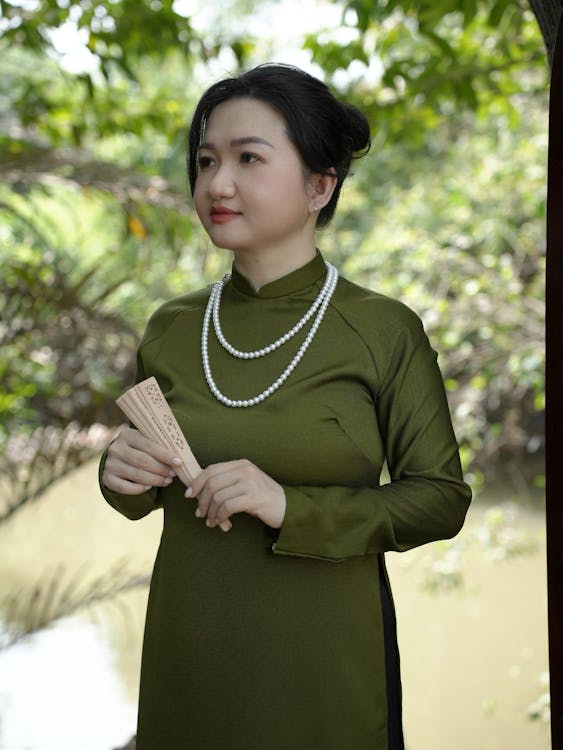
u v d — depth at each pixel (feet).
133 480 4.74
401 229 26.18
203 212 4.89
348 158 5.01
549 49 5.76
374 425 4.91
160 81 36.22
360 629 4.89
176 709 4.90
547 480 4.54
